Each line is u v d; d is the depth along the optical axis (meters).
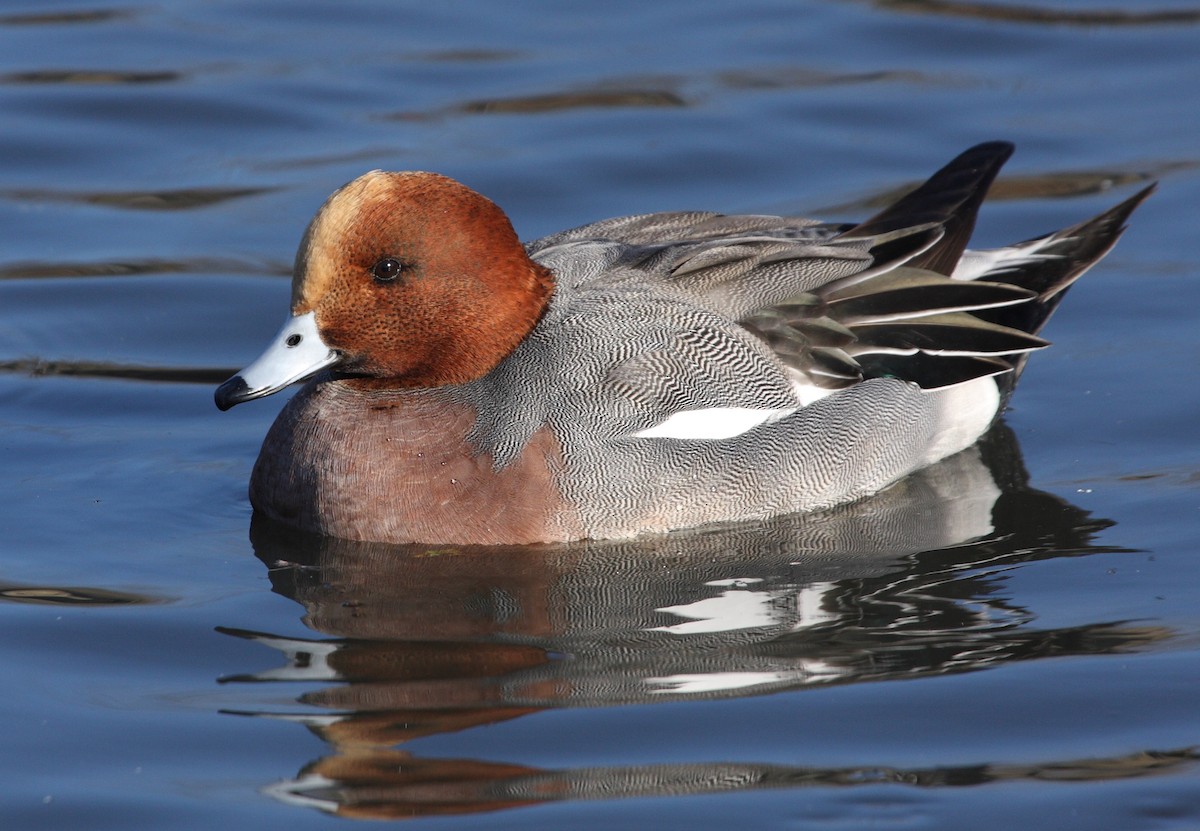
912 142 18.45
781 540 11.97
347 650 10.09
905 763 8.80
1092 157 18.03
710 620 10.53
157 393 14.47
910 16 21.25
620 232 13.54
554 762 8.83
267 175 17.89
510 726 9.17
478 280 11.91
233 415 14.19
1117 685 9.52
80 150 18.38
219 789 8.63
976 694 9.48
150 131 18.77
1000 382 13.60
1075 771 8.73
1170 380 14.16
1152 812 8.39
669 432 12.08
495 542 11.84
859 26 21.08
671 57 20.31
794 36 20.84
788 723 9.20
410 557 11.65
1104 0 21.53
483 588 11.08
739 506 12.29
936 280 12.88
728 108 19.17
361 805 8.48
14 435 13.60
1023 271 14.13
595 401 11.94
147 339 15.34
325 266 11.65
